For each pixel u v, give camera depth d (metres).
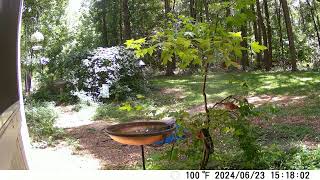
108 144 6.62
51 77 13.73
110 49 13.23
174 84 15.69
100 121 9.06
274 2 27.55
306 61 25.22
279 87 13.20
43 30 17.27
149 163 4.95
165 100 12.08
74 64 13.13
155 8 23.75
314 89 12.10
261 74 17.83
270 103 10.11
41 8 16.72
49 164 5.33
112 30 23.94
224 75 14.88
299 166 3.99
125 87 12.43
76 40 23.62
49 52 16.92
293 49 19.36
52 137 7.07
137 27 23.34
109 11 23.41
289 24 19.42
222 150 4.75
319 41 24.33
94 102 11.66
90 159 5.66
